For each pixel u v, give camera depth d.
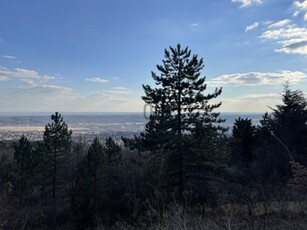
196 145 24.12
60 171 34.97
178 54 25.56
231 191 16.30
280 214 10.18
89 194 19.36
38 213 21.22
